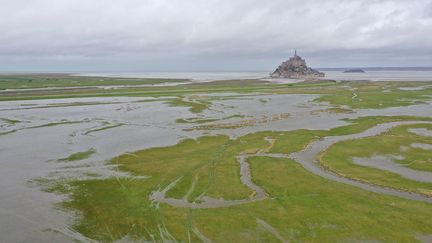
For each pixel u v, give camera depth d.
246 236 26.88
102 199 33.56
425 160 45.81
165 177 39.50
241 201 33.06
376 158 46.78
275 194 34.50
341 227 27.92
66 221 29.19
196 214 30.38
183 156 48.00
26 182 37.94
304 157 47.66
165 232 27.45
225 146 53.59
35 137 59.84
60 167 43.22
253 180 38.38
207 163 44.53
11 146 53.53
